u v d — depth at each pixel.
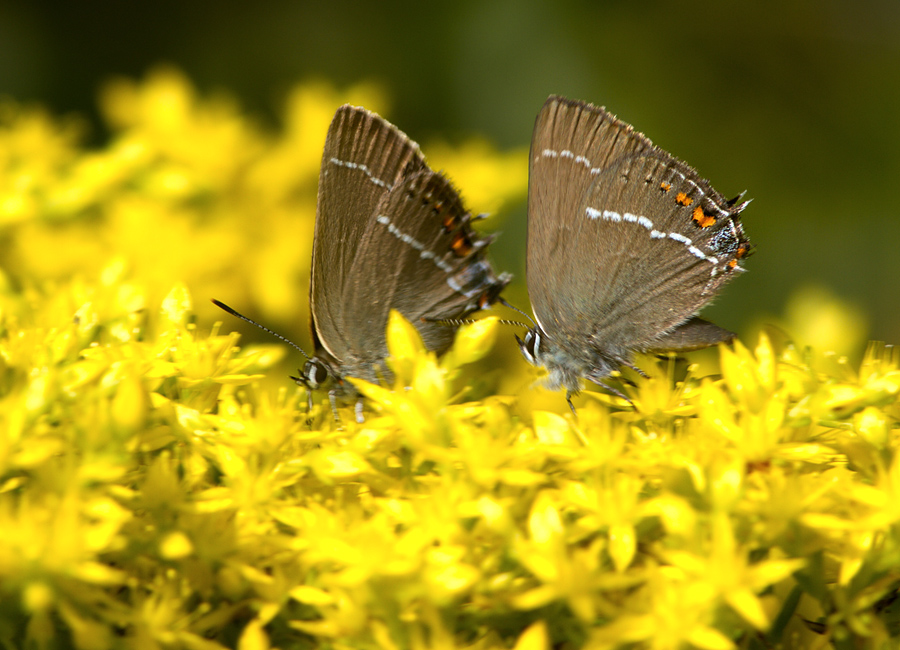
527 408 0.38
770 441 0.37
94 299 0.38
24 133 0.41
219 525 0.37
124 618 0.36
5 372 0.37
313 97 0.41
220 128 0.40
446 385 0.37
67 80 0.45
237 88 0.46
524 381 0.39
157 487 0.36
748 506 0.36
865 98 0.46
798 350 0.38
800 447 0.37
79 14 0.46
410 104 0.45
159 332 0.38
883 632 0.36
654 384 0.37
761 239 0.45
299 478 0.37
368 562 0.36
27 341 0.37
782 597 0.37
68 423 0.36
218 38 0.47
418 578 0.36
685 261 0.39
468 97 0.45
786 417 0.37
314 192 0.40
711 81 0.46
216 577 0.36
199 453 0.37
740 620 0.36
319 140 0.40
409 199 0.39
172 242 0.40
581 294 0.39
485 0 0.46
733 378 0.37
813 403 0.37
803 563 0.36
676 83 0.45
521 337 0.39
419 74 0.45
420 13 0.46
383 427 0.37
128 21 0.46
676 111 0.45
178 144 0.40
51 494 0.36
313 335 0.39
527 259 0.39
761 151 0.45
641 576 0.36
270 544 0.36
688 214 0.39
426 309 0.39
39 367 0.37
